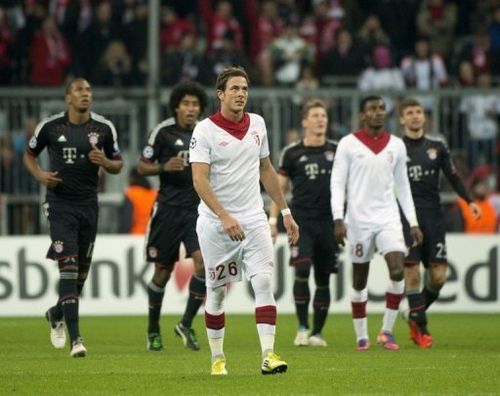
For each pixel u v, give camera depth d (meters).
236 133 30.89
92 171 40.12
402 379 31.33
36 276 58.69
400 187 41.72
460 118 69.00
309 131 45.12
